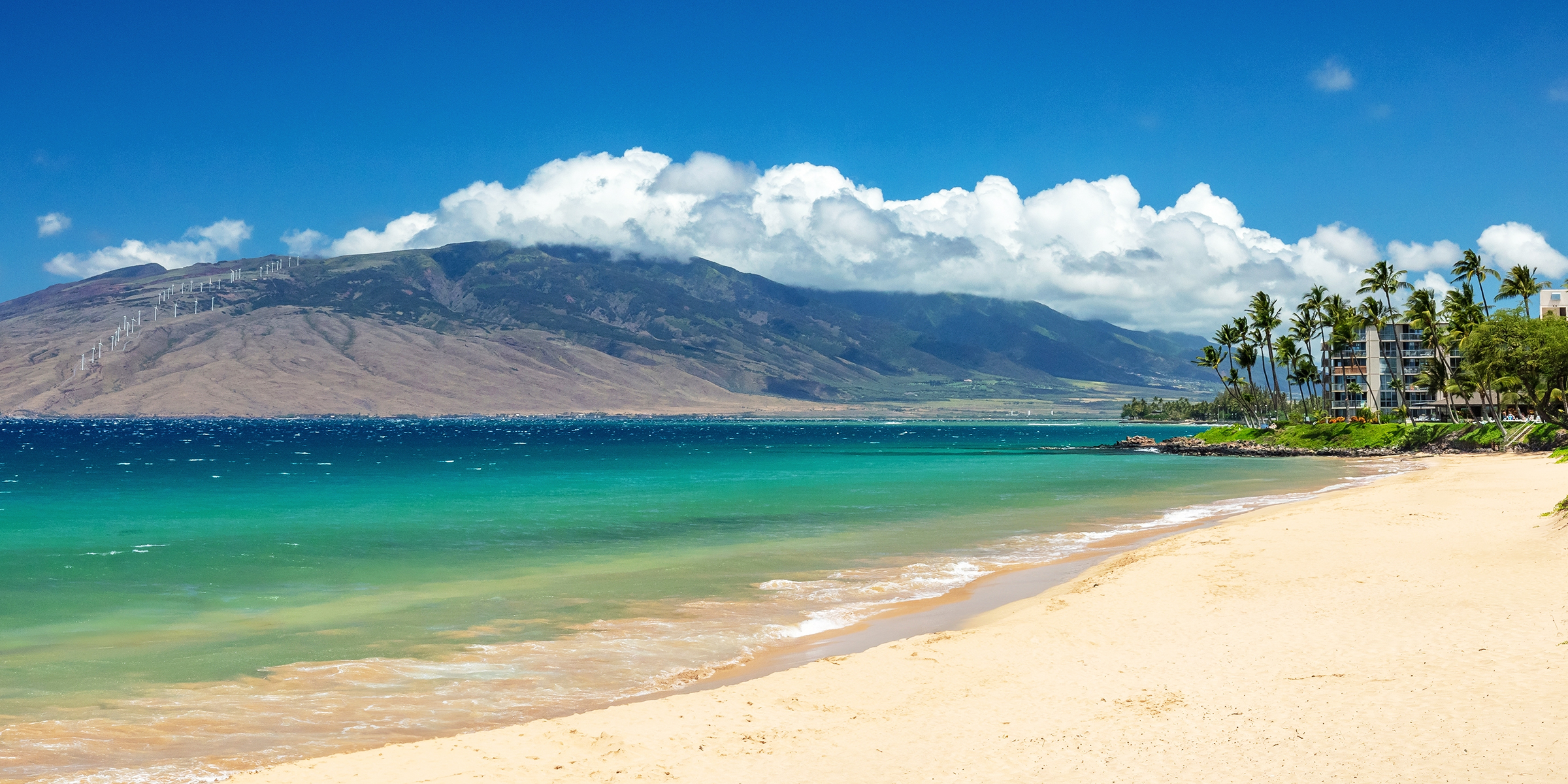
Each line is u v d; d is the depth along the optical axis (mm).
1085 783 10688
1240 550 28078
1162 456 120812
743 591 25734
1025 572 28141
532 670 17719
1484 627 16844
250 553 34188
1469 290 106125
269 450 156750
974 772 11258
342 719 14883
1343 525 33250
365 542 37156
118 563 32062
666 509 50469
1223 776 10625
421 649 19391
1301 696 13398
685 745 12594
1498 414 93000
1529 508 36656
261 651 19266
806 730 13195
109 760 13117
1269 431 125188
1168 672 15367
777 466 101188
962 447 169250
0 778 12359
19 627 21750
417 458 126375
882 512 48344
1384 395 148750
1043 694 14492
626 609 23359
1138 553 29391
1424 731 11508
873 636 20062
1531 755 10477
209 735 14141
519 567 30578
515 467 100500
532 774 11648
